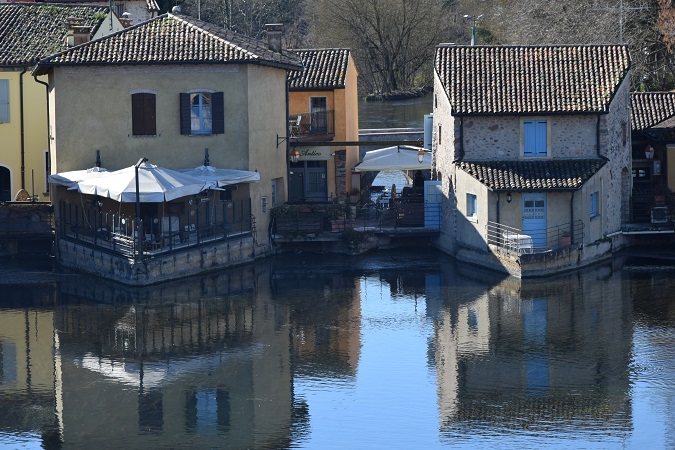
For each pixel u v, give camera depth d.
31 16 82.69
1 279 68.31
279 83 77.00
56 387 51.47
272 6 149.00
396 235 76.75
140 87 71.94
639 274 69.06
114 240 67.19
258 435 46.31
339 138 84.38
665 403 48.94
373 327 59.38
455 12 150.38
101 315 61.25
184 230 68.31
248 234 72.62
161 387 51.34
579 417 47.62
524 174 70.56
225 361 54.56
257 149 73.25
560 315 60.91
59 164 72.31
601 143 72.38
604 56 75.00
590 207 71.75
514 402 49.34
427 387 51.03
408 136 98.38
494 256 70.19
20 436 46.47
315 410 48.75
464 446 45.16
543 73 73.94
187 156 72.25
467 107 71.75
